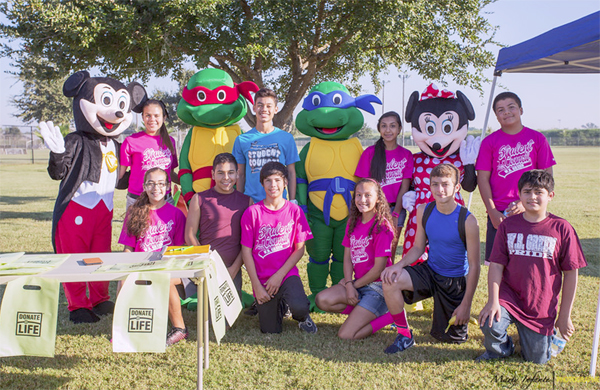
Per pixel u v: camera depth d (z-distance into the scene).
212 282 2.92
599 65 5.32
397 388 3.16
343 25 10.34
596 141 62.47
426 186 4.66
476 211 11.23
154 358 3.62
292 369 3.41
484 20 11.30
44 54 9.24
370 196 4.07
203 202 4.31
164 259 3.05
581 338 3.93
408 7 9.19
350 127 4.93
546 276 3.45
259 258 4.18
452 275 3.85
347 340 3.97
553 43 4.24
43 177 20.50
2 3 8.55
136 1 8.95
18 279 2.66
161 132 5.03
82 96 4.48
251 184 4.72
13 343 2.63
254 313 4.67
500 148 4.38
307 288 5.46
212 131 5.12
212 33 9.71
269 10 9.30
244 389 3.15
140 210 4.07
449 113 4.54
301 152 5.20
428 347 3.83
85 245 4.50
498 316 3.42
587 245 7.36
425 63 11.39
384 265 4.07
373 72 13.98
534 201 3.42
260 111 4.72
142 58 10.70
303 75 12.02
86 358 3.63
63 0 8.52
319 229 4.91
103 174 4.59
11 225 9.21
